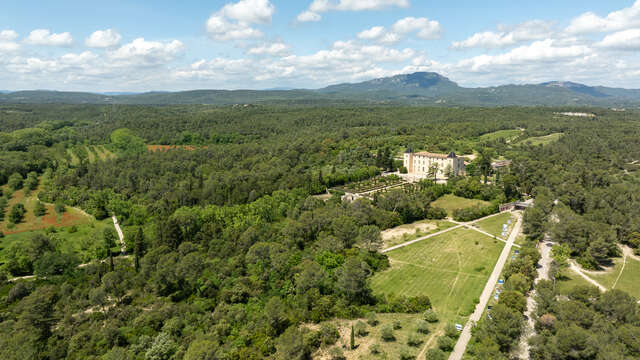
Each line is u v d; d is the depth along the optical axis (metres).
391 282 120.88
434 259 137.38
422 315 99.88
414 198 188.88
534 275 118.62
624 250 145.12
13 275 145.25
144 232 177.12
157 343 89.38
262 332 91.50
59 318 108.94
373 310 102.00
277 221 181.62
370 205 178.00
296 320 96.69
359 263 110.94
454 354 81.12
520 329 82.12
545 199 176.12
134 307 112.06
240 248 143.25
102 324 103.19
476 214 182.38
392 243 153.75
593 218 162.00
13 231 182.75
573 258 138.00
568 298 94.94
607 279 122.69
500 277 121.06
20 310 108.06
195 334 93.31
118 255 163.50
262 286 116.25
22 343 93.38
